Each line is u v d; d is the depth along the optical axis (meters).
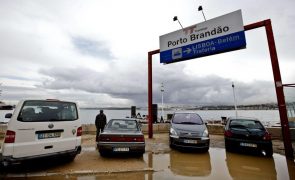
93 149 7.77
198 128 8.04
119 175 4.77
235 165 5.91
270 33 7.80
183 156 6.95
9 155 4.12
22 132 4.38
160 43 11.50
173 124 8.59
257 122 7.91
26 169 4.96
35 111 4.75
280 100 7.21
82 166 5.35
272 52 7.60
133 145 6.24
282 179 4.76
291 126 11.95
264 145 7.03
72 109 5.59
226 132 7.88
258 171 5.36
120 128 7.02
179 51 10.61
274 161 6.45
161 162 6.07
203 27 9.86
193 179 4.62
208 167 5.67
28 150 4.38
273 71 7.48
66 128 5.22
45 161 5.71
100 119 9.45
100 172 4.87
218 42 9.29
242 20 8.69
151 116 11.27
